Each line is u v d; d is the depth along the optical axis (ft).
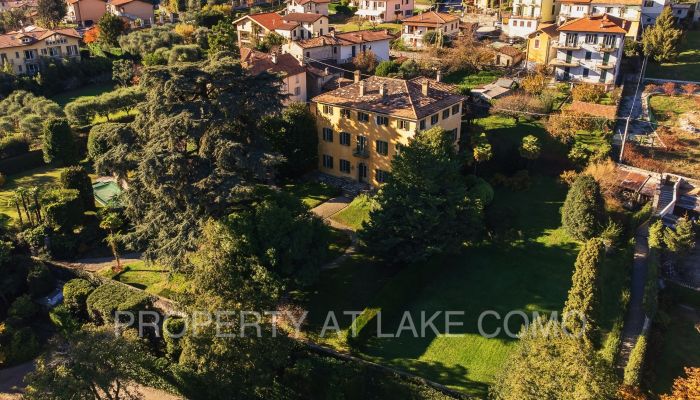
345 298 164.25
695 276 173.78
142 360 137.39
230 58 178.19
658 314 155.74
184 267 150.30
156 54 363.76
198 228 157.48
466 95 245.24
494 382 127.13
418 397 128.88
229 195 155.02
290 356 138.51
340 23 467.52
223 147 160.97
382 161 216.54
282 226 154.20
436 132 195.11
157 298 160.97
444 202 171.42
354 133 221.46
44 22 488.44
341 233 193.77
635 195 201.98
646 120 254.68
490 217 199.62
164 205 165.48
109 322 153.89
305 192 223.10
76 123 279.49
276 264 153.28
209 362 124.57
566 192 212.84
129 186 174.09
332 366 135.03
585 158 218.18
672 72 309.83
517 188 215.72
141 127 176.14
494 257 184.75
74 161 256.52
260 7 520.42
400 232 170.40
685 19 371.97
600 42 282.36
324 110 228.63
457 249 175.01
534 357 112.68
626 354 142.82
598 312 138.51
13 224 197.16
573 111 242.37
